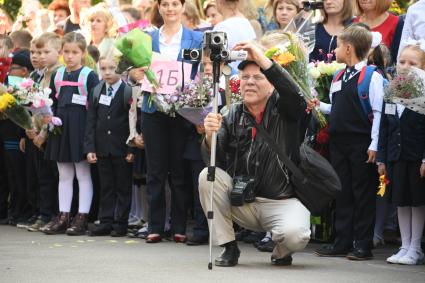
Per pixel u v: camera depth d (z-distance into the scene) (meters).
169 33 13.38
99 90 14.27
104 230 14.20
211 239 10.28
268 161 10.38
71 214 15.19
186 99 12.62
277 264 10.70
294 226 10.18
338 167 11.77
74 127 14.52
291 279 9.65
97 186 15.50
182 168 13.23
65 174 14.69
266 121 10.40
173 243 13.09
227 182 10.45
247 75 10.35
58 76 14.76
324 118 11.95
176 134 13.16
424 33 12.78
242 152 10.48
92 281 9.40
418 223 11.23
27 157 15.65
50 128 14.53
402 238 11.34
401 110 11.19
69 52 14.66
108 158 14.16
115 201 14.31
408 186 11.16
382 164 11.34
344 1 13.55
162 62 12.98
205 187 10.40
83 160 14.55
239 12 14.16
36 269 10.26
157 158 13.16
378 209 12.86
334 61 12.78
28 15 19.69
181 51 13.22
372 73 11.62
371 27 13.55
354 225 11.65
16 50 16.78
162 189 13.25
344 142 11.70
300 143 10.30
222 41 10.17
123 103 14.14
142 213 14.92
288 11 14.31
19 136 15.89
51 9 19.08
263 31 16.28
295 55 11.46
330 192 10.13
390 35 13.47
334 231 12.98
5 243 13.07
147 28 13.53
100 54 14.32
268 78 9.98
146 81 12.92
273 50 11.34
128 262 10.87
